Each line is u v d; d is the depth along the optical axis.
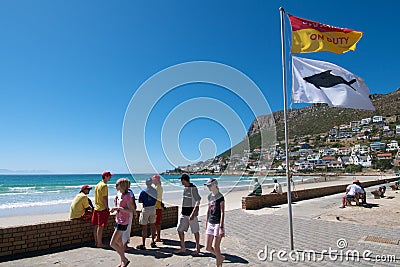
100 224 6.09
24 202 21.62
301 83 5.95
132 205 5.04
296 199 15.32
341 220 9.41
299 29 6.20
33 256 5.39
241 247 6.20
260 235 7.34
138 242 6.57
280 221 9.29
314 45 6.15
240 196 18.17
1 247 5.29
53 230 5.96
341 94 5.87
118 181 5.02
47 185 48.12
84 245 6.20
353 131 126.62
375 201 14.54
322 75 5.99
